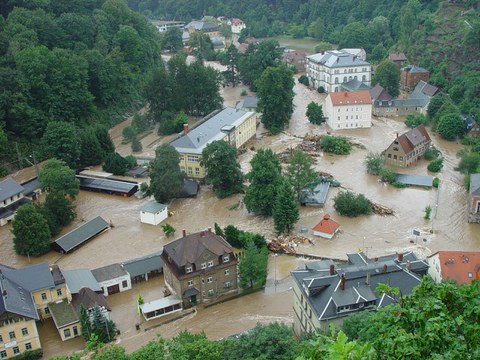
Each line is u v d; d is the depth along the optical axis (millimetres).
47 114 158000
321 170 139000
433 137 162000
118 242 109062
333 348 22000
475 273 76562
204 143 136375
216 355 56406
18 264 102312
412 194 124000
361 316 60531
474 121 157375
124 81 195625
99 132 151500
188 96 184750
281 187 106062
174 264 86438
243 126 156375
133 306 88000
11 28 173125
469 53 193125
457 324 25281
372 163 134875
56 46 183625
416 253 99062
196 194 128000
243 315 84062
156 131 179125
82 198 131125
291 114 182250
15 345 74688
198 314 84875
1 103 145125
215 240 89500
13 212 120188
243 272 88688
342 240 105000
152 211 115125
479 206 108875
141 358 54500
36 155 147875
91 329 78312
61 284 83500
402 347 24828
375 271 71312
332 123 171625
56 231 111812
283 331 60344
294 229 109438
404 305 28359
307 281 70875
